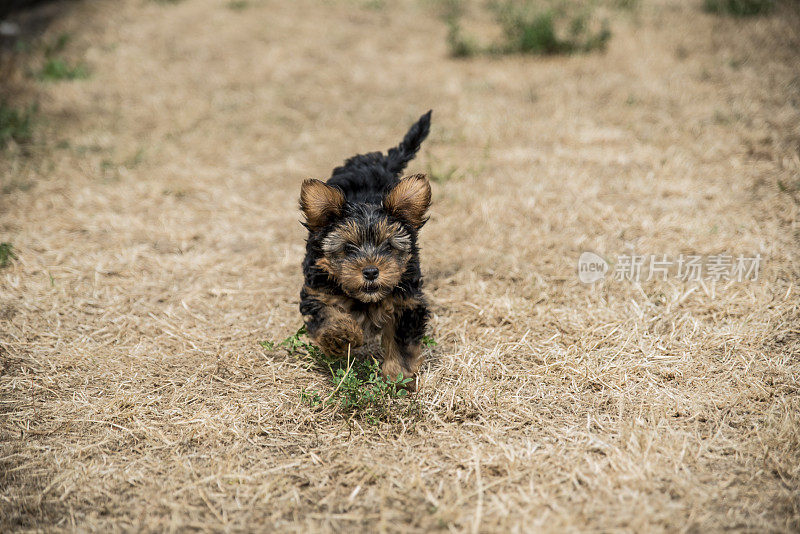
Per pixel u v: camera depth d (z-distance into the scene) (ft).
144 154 24.30
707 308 14.75
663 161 21.81
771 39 32.14
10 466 10.88
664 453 10.53
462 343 14.12
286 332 14.69
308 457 11.01
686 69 29.45
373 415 11.96
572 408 12.10
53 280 16.33
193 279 16.94
